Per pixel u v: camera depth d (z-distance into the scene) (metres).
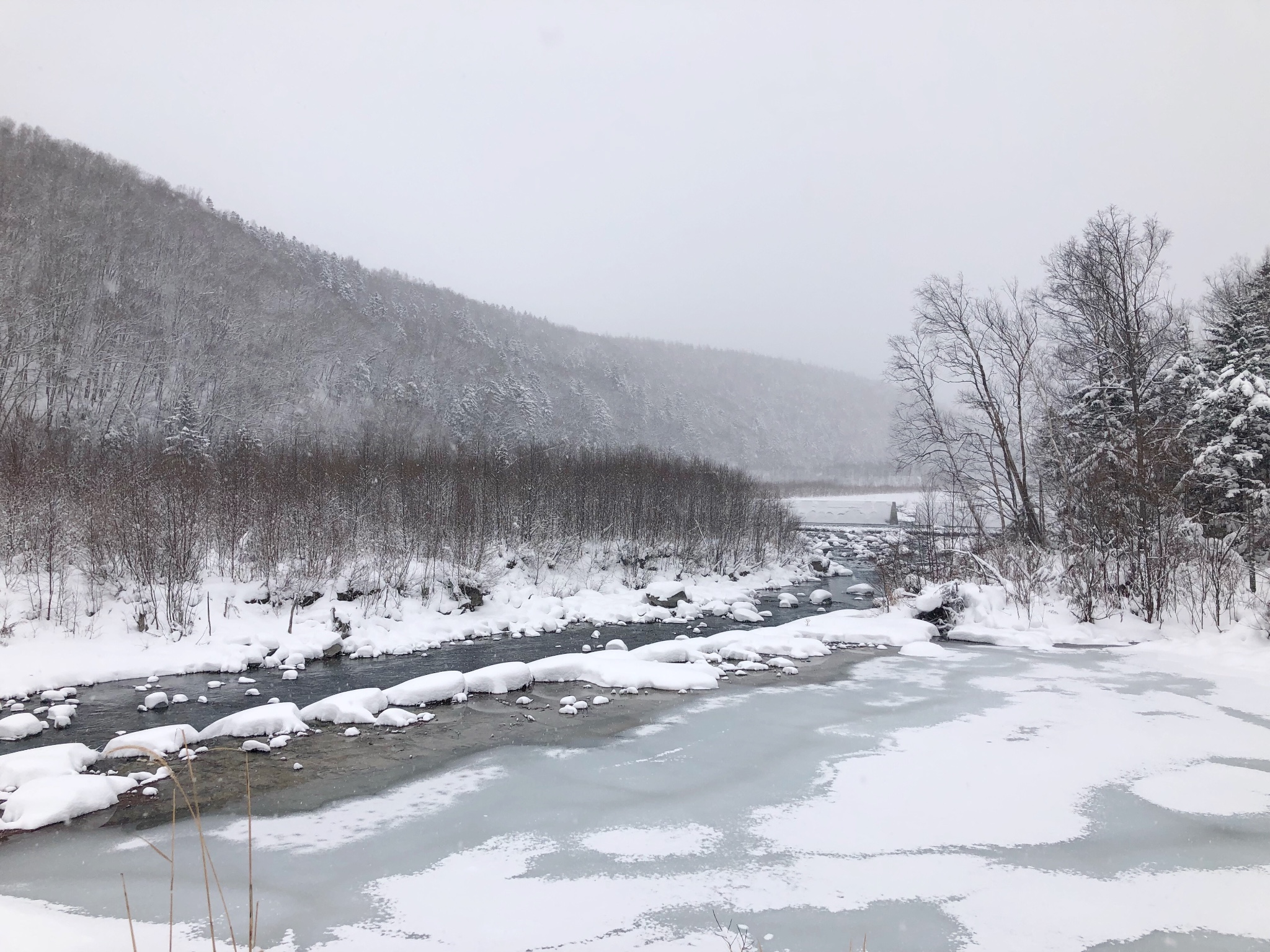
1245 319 23.94
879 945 5.84
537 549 28.33
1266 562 19.64
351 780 9.86
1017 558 24.28
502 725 12.38
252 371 70.25
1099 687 14.42
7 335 51.09
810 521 69.81
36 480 20.91
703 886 6.88
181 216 97.50
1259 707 12.83
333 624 19.86
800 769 10.18
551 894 6.74
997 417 28.45
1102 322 26.80
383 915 6.36
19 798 8.63
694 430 163.50
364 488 28.50
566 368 151.75
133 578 19.06
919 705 13.41
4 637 15.93
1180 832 8.01
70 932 5.96
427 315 131.75
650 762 10.53
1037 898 6.62
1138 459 20.08
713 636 19.30
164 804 9.02
